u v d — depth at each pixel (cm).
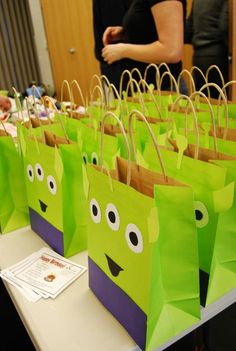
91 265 60
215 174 51
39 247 77
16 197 85
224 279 57
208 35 179
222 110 90
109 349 50
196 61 191
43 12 416
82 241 73
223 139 69
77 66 386
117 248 52
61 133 89
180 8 122
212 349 84
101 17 163
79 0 340
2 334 110
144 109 92
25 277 66
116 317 55
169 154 59
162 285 51
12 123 170
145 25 134
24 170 82
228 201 50
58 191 68
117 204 50
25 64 479
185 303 52
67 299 60
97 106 109
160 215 47
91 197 56
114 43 153
